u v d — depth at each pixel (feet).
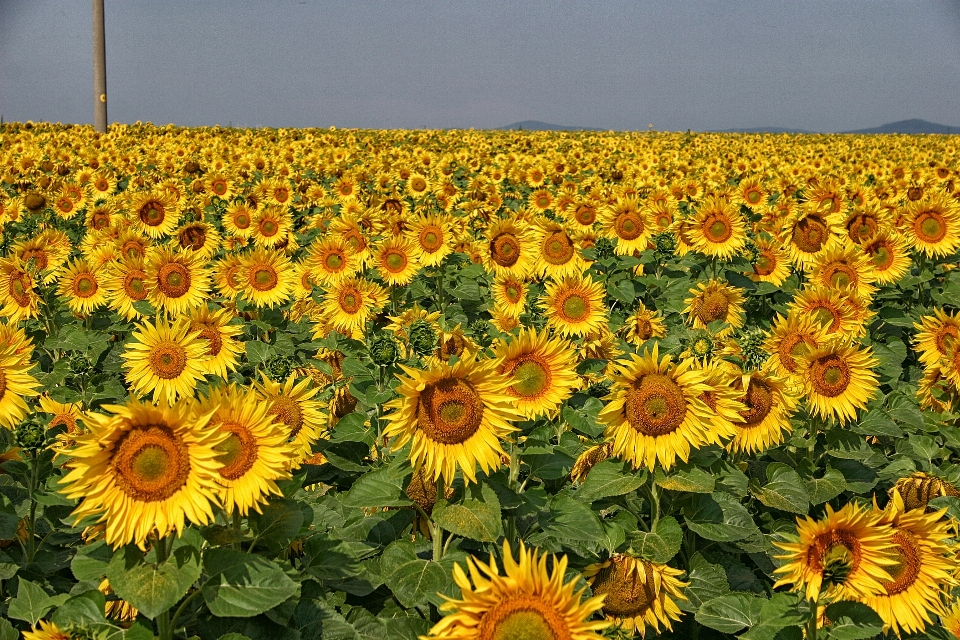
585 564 15.40
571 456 17.58
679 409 15.08
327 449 19.25
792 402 17.78
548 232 35.12
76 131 115.65
